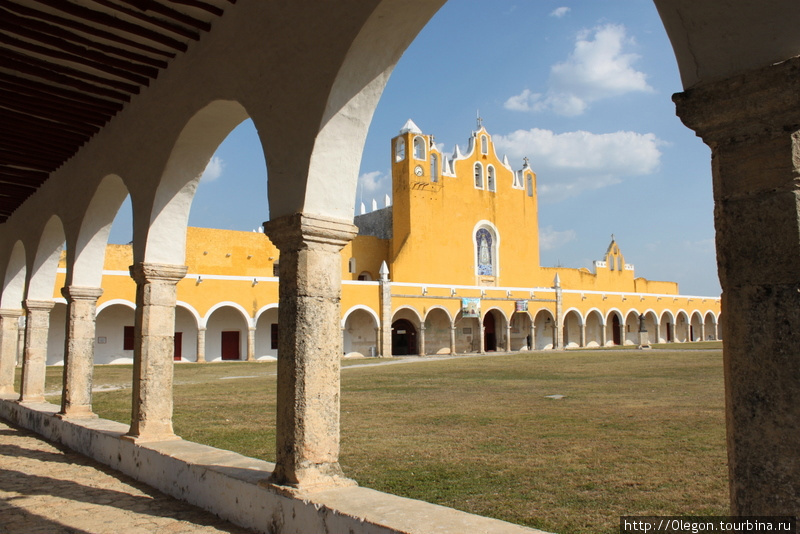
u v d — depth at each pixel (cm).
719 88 248
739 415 238
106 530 491
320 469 459
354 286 3625
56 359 2848
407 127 4362
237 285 3238
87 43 645
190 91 628
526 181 4847
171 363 722
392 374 2141
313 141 461
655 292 6031
